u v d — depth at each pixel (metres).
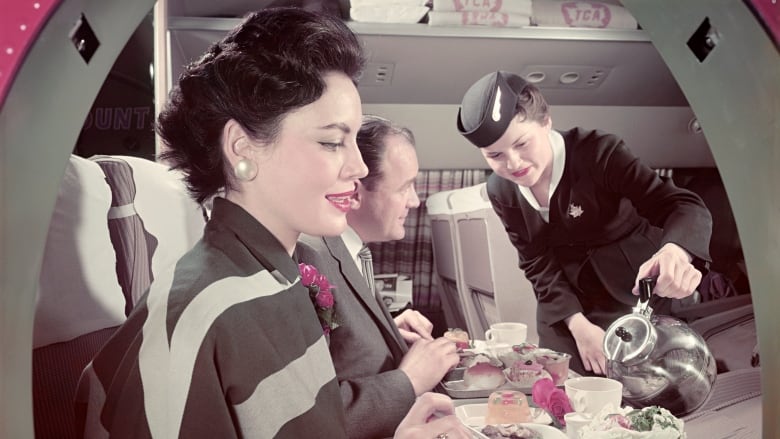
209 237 1.00
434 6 2.21
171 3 2.06
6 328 0.73
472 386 1.51
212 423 0.87
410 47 2.27
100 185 1.18
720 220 2.91
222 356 0.89
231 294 0.93
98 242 1.13
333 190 1.04
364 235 1.67
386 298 2.88
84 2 0.73
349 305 1.40
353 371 1.36
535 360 1.57
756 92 0.78
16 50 0.71
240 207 1.01
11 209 0.73
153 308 0.93
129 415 0.88
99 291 1.10
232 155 1.02
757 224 0.80
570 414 1.24
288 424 0.93
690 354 1.31
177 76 2.11
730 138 0.80
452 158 2.84
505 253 2.78
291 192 1.02
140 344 0.90
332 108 1.01
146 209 1.30
